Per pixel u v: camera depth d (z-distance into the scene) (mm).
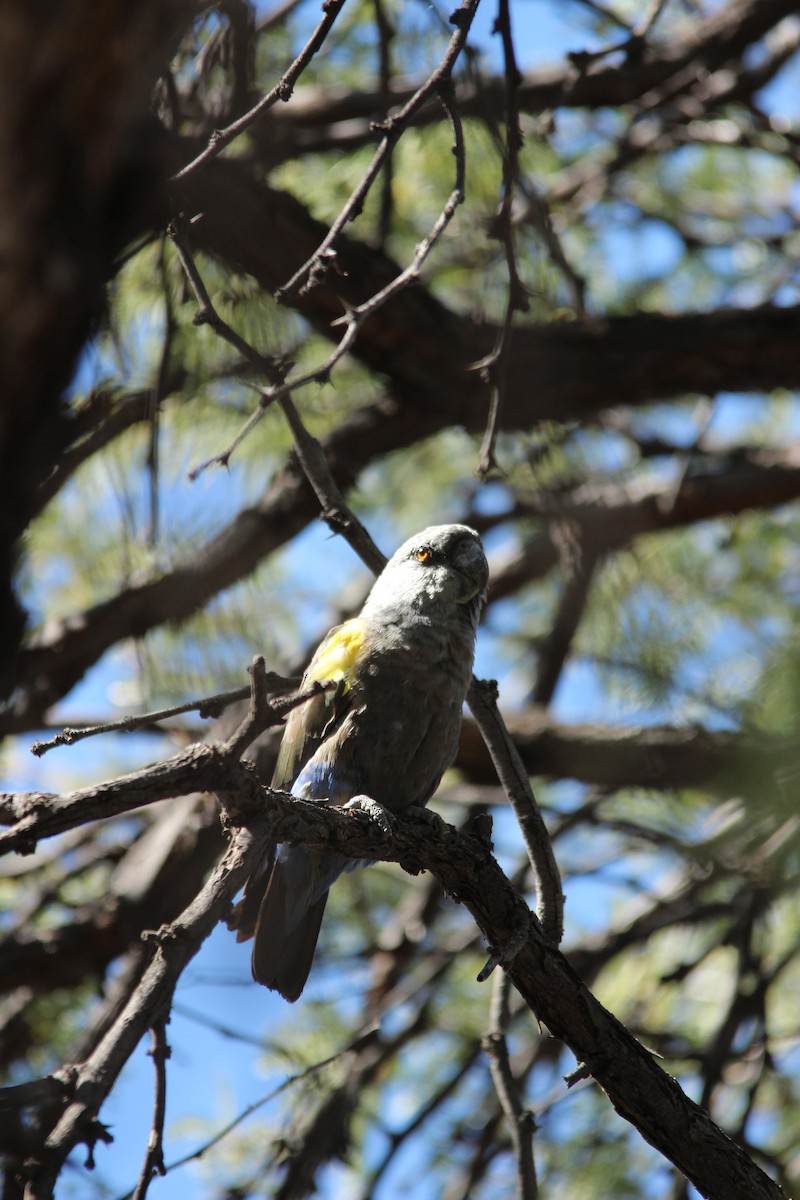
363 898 13664
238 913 8367
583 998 7043
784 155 12641
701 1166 7133
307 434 8086
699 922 11711
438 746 9125
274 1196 9773
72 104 3793
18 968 11070
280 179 11141
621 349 11195
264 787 5910
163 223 5730
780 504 12898
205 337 9188
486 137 10102
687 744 12094
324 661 9094
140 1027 4891
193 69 8328
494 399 7395
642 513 12898
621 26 11305
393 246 12148
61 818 4871
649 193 14578
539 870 7551
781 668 11812
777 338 11141
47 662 10227
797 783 11008
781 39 13406
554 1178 11680
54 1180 4445
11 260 3818
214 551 10078
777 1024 13055
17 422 4055
